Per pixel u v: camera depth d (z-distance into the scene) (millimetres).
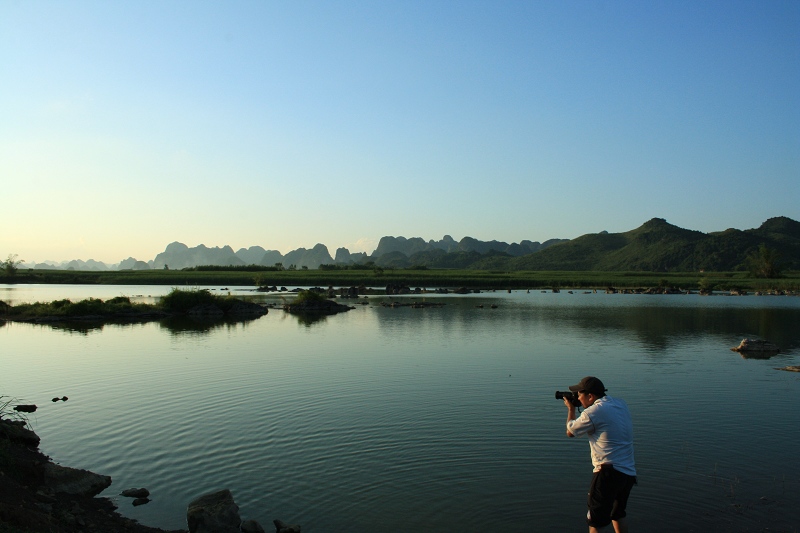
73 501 11273
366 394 20531
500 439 15266
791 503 11344
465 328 44219
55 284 140875
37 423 16859
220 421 17016
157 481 12578
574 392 9781
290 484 12336
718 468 13211
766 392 21031
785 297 95812
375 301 80562
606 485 8719
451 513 10969
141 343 35406
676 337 38344
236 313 58781
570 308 67500
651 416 17672
